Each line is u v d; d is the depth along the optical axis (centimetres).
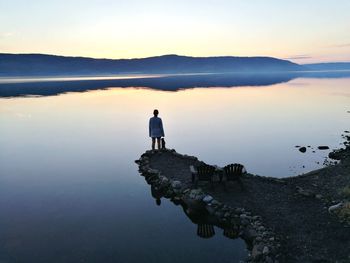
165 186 1675
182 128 3503
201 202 1409
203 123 3809
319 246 1033
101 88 10744
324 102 5725
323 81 14212
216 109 5028
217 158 2327
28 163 2216
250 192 1505
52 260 1052
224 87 10619
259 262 988
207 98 6781
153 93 8325
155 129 2169
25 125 3756
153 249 1120
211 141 2877
